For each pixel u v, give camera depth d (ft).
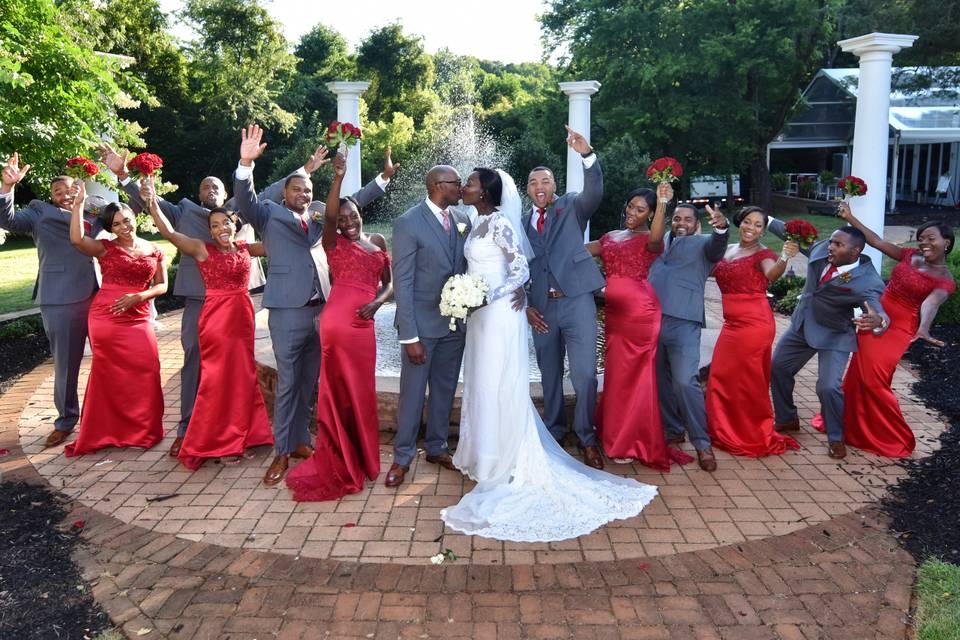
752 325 15.67
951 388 20.48
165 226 14.66
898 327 15.93
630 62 66.18
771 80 65.26
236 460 15.75
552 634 9.89
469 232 14.30
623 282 15.11
